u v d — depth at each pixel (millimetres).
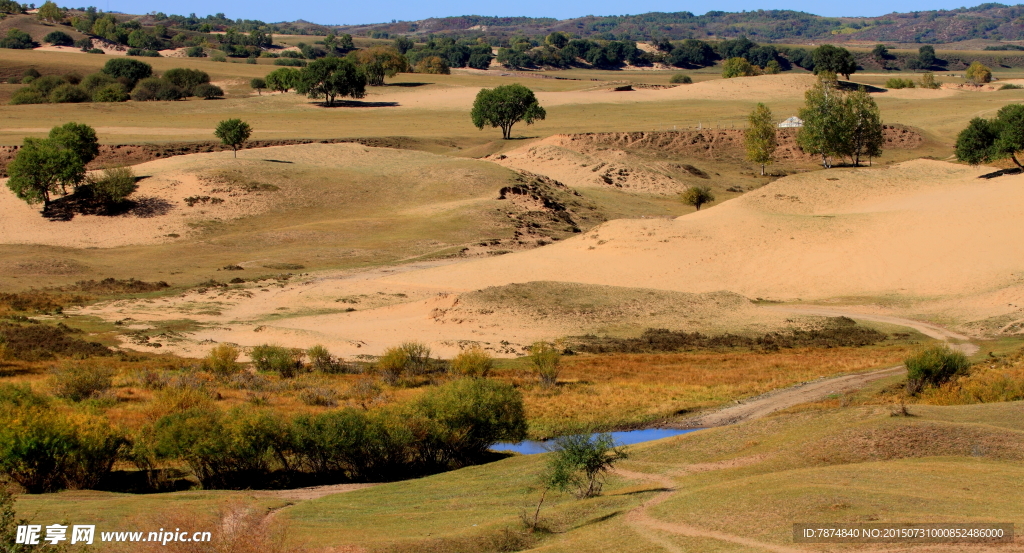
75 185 98750
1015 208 81562
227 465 28234
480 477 27109
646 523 19375
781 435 26109
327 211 104562
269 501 24234
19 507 22203
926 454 23344
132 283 73188
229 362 46969
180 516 20391
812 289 73625
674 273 77938
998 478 20547
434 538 19438
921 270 74125
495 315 64875
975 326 60969
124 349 53688
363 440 29234
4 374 44719
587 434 23859
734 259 80438
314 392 41875
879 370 48875
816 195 99250
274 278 77750
